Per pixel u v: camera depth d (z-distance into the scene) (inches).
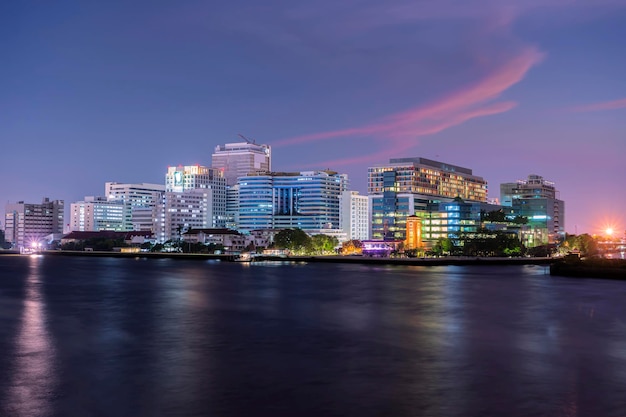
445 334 3602.4
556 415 2105.1
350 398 2283.5
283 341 3383.4
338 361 2878.9
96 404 2233.0
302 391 2373.3
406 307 4931.1
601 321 4131.4
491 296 5777.6
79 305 5073.8
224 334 3614.7
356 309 4803.2
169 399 2283.5
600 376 2593.5
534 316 4379.9
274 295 5910.4
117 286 6978.4
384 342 3353.8
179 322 4094.5
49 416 2112.5
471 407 2181.3
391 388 2411.4
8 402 2256.4
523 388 2410.2
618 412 2135.8
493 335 3582.7
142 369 2728.8
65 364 2829.7
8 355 3024.1
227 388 2420.0
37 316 4384.8
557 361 2874.0
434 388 2411.4
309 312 4616.1
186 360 2906.0
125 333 3649.1
